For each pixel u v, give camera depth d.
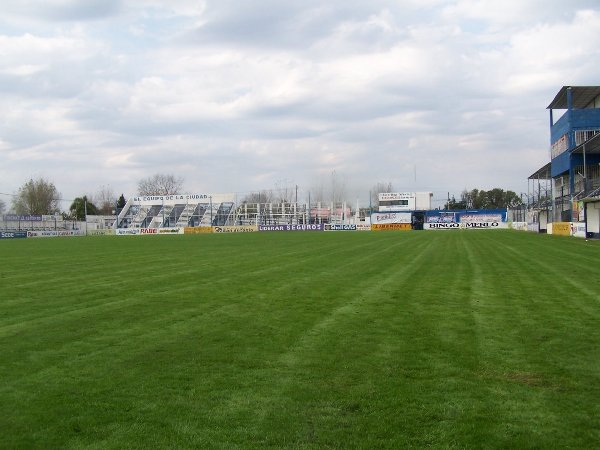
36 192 110.31
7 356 6.91
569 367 6.25
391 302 10.90
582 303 10.58
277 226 86.62
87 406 5.10
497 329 8.30
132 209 97.06
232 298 11.59
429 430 4.52
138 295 12.09
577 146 43.12
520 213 77.81
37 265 20.48
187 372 6.17
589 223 37.91
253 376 6.00
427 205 106.75
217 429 4.56
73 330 8.44
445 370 6.16
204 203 93.75
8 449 4.20
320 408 5.02
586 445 4.23
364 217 100.31
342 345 7.36
